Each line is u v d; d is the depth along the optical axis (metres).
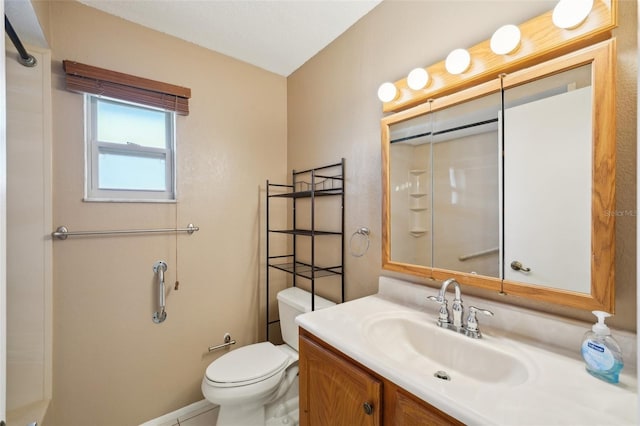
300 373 1.09
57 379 1.35
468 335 0.93
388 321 1.09
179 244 1.71
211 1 1.41
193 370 1.74
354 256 1.58
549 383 0.67
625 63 0.75
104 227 1.48
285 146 2.17
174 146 1.69
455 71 1.06
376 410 0.78
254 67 2.01
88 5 1.43
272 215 2.09
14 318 1.24
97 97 1.48
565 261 0.84
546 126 0.88
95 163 1.49
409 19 1.30
